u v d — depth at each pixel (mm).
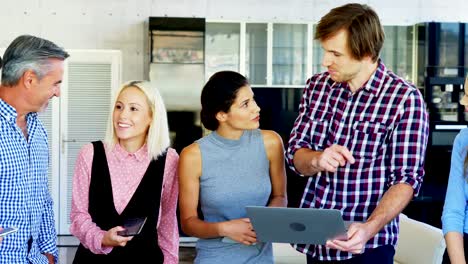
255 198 2816
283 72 8664
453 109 8555
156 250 2852
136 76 8883
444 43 8570
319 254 2766
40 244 2846
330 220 2248
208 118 2785
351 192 2684
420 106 2646
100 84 8539
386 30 8859
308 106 2900
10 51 2549
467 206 2650
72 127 8500
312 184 2811
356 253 2531
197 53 8359
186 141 8266
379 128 2668
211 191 2803
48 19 8805
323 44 2602
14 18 8773
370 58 2607
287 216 2297
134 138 2877
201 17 8805
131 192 2848
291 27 8648
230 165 2805
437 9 9141
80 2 8828
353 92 2729
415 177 2580
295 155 2766
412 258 4242
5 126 2523
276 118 8617
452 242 2613
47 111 8469
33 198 2643
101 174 2846
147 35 8875
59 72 2590
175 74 8320
